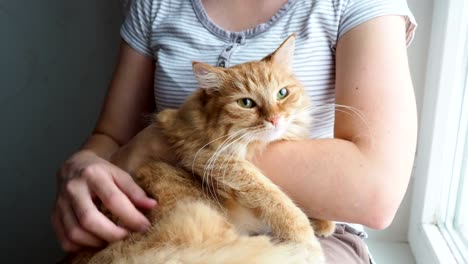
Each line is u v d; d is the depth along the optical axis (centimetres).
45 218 194
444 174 138
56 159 184
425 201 141
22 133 180
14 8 162
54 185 188
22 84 172
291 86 99
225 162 92
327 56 107
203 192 94
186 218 86
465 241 132
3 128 178
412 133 92
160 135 101
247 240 84
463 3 122
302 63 106
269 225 90
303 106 101
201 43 115
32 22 164
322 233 106
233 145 94
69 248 90
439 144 135
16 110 176
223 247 80
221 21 116
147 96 134
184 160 96
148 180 95
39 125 179
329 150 90
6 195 189
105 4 162
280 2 112
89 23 165
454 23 124
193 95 102
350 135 93
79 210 86
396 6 102
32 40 167
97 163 94
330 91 108
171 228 84
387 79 94
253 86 95
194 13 118
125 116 132
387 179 87
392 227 159
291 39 98
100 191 88
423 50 139
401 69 96
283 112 95
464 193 136
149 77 132
